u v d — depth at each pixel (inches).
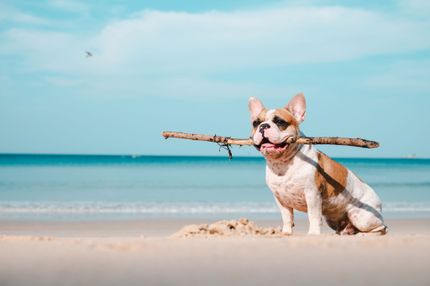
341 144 93.9
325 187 99.7
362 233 103.7
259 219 197.8
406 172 663.1
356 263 57.2
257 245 68.1
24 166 728.3
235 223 94.3
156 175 503.5
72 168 665.6
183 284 47.8
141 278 50.3
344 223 105.7
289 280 49.4
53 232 151.8
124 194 306.7
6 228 161.6
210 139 101.0
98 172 554.6
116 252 63.1
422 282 48.6
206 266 55.7
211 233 91.0
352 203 102.7
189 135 102.0
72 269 54.7
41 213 214.5
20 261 58.4
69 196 291.0
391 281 48.9
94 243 70.2
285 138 95.3
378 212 103.7
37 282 48.8
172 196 297.1
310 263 57.1
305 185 97.4
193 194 309.7
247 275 51.6
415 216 217.3
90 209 230.1
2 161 1027.9
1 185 364.5
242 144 99.5
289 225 103.7
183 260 58.5
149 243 69.8
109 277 50.8
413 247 67.4
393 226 175.3
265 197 292.4
